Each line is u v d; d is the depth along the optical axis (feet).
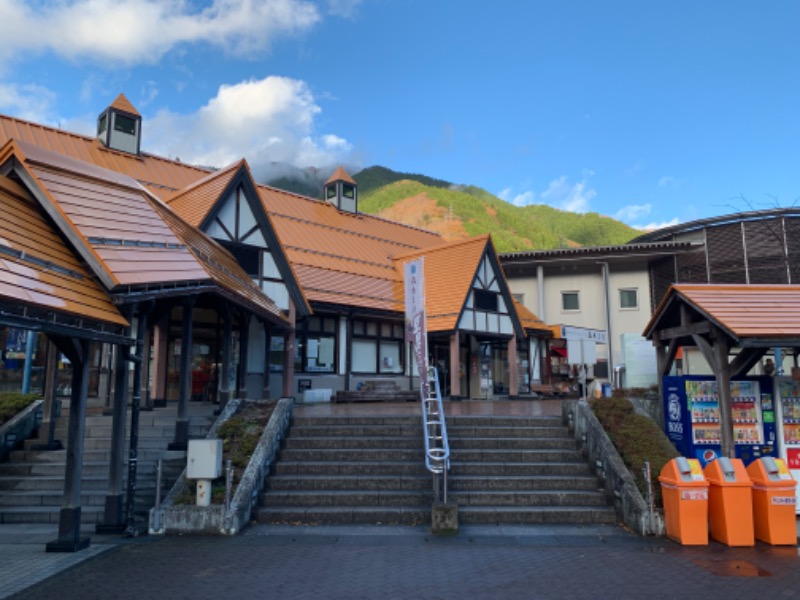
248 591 18.19
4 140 60.59
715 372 29.78
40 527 27.20
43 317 19.24
